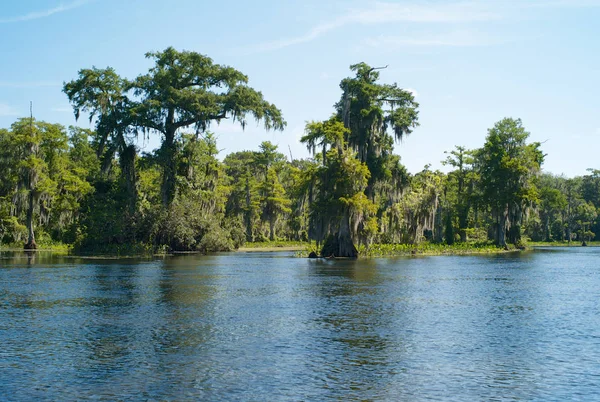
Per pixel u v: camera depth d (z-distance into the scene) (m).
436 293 27.86
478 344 16.27
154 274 38.09
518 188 81.69
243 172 115.25
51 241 79.69
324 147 60.44
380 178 66.62
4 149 75.06
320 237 57.91
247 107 68.88
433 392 11.95
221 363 14.10
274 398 11.52
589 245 123.12
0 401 11.30
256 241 105.44
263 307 22.95
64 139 82.31
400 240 74.81
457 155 96.88
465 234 91.50
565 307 23.27
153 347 15.74
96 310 22.08
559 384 12.55
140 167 67.56
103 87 69.06
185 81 71.56
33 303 23.91
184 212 71.19
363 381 12.66
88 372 13.31
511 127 88.75
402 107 71.38
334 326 18.81
